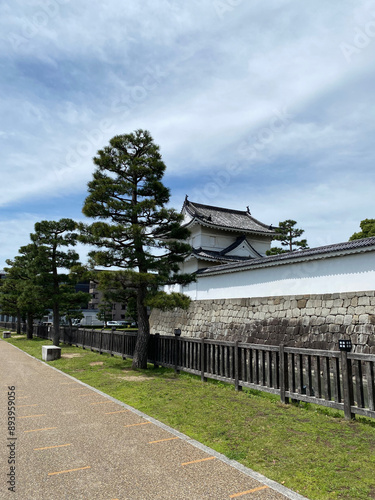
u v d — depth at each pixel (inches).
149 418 220.5
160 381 347.9
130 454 163.3
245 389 314.2
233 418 219.1
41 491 129.1
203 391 299.6
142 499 123.4
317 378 234.1
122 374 394.9
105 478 139.5
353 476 139.6
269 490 129.5
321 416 222.5
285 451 165.6
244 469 146.8
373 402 201.2
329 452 164.1
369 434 188.2
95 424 209.3
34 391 304.0
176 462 154.3
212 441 181.2
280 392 258.8
